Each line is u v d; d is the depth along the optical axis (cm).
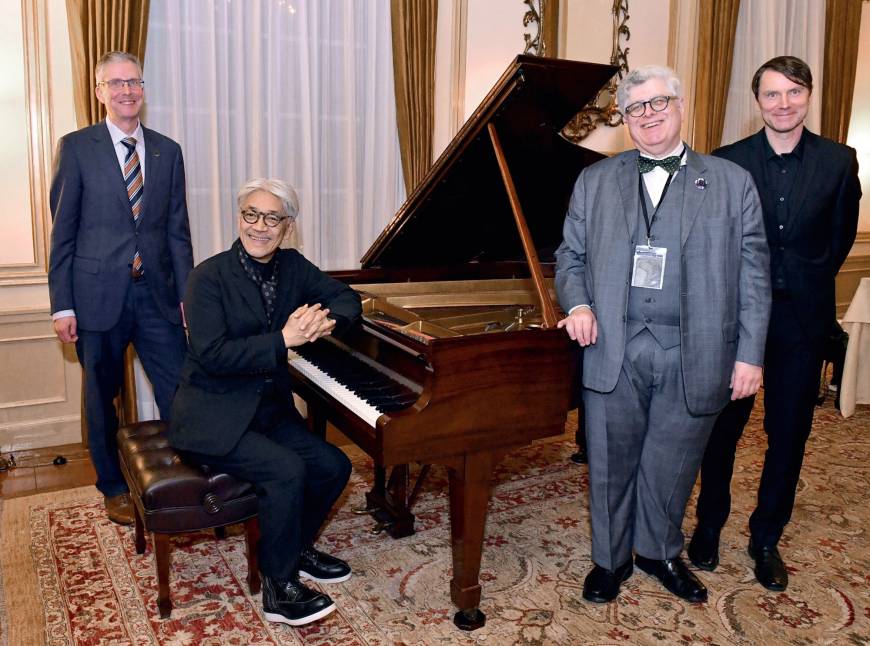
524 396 226
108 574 264
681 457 235
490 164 278
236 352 228
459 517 227
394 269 324
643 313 222
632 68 543
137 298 306
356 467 372
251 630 232
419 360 215
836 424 441
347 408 233
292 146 427
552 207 316
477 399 218
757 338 223
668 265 218
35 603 245
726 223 216
